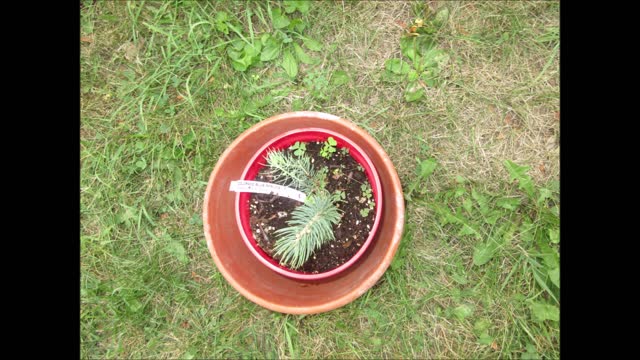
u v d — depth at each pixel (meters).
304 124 1.48
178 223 1.75
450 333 1.65
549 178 1.73
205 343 1.67
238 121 1.78
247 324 1.68
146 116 1.80
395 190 1.41
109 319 1.69
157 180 1.77
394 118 1.77
